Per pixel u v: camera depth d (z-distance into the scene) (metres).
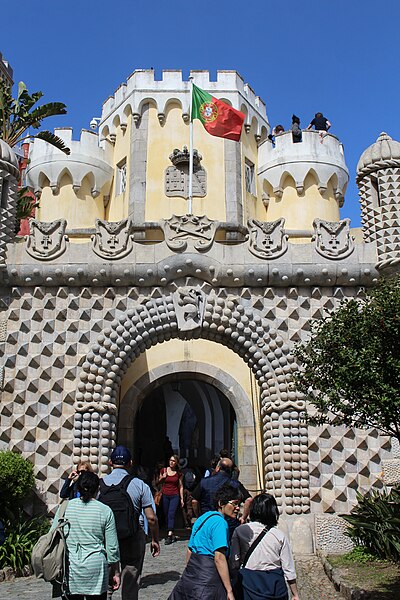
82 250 13.55
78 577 5.77
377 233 13.70
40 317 13.47
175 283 13.52
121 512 6.91
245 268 13.38
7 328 13.41
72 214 20.66
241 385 17.97
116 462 7.51
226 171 20.36
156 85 20.81
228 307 13.33
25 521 11.68
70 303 13.48
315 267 13.45
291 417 12.88
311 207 21.03
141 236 19.11
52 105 20.47
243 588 5.43
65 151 19.86
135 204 19.69
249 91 22.14
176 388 22.23
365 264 13.50
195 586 5.55
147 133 20.47
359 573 9.50
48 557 5.78
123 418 17.55
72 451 12.79
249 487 16.95
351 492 12.68
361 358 8.03
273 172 21.33
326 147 21.45
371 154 14.17
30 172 21.41
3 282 13.56
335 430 12.99
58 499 12.55
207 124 18.14
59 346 13.34
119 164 21.20
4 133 20.14
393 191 13.80
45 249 13.56
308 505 12.52
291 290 13.55
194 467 21.55
